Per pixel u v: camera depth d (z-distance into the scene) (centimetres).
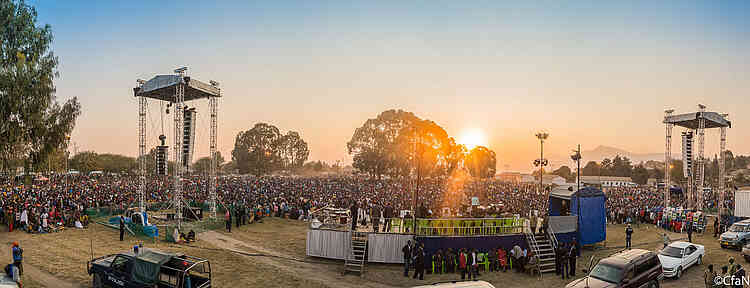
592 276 1622
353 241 2306
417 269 2002
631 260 1656
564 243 2295
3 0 2822
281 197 4781
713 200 5881
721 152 4275
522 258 2142
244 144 12625
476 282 1371
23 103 2789
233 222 3444
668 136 4353
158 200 4281
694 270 2111
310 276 1981
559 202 2938
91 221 3203
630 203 5447
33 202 3441
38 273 1781
